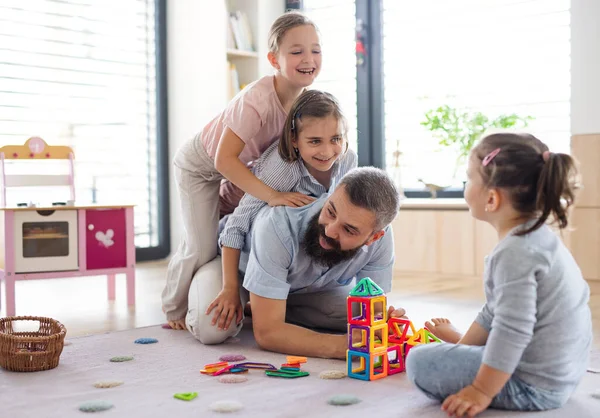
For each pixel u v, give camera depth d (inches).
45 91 144.3
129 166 156.2
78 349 69.6
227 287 71.1
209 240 80.2
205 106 152.2
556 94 136.3
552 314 46.5
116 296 109.2
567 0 134.7
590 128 120.7
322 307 75.0
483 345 50.7
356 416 47.3
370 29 156.5
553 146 136.3
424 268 133.6
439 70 149.6
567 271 47.1
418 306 96.0
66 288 118.5
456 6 147.2
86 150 150.0
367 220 57.5
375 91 156.3
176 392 53.5
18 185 111.0
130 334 77.5
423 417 46.9
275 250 64.4
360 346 57.6
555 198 45.8
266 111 75.5
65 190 147.2
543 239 46.8
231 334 71.6
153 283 124.0
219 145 74.7
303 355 64.7
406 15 152.9
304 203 66.4
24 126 141.6
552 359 47.0
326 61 162.4
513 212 47.7
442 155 149.4
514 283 45.1
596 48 119.9
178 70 157.4
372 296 56.2
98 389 54.8
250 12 156.1
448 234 130.7
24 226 94.3
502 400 47.6
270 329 65.7
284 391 53.4
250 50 155.4
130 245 101.7
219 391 53.6
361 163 157.3
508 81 141.7
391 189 58.1
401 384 55.2
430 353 48.9
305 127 65.2
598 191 117.8
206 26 151.2
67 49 147.1
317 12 163.0
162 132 159.0
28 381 57.4
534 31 138.5
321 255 63.4
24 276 94.2
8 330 65.3
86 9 149.3
